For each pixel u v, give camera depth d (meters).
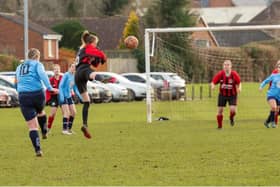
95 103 89.75
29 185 24.75
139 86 95.75
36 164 30.16
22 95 32.50
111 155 33.09
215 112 71.12
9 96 80.69
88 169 28.56
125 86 95.12
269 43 102.00
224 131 46.06
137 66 139.38
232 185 24.23
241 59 97.38
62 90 44.81
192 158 31.61
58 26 151.88
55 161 31.11
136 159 31.50
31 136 32.84
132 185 24.52
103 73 95.38
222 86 48.47
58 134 44.84
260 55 100.00
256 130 46.69
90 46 33.94
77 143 38.84
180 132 45.59
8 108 79.12
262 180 25.22
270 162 29.91
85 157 32.44
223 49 93.19
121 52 141.25
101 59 33.94
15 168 29.02
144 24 148.50
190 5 162.75
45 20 166.00
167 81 90.88
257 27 55.94
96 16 183.25
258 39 140.25
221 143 37.91
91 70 33.72
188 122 55.66
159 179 25.80
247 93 102.06
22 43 144.38
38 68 32.50
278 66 49.00
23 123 56.66
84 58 33.75
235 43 138.62
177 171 27.72
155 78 93.19
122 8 186.12
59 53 149.25
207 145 36.97
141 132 45.97
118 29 165.50
